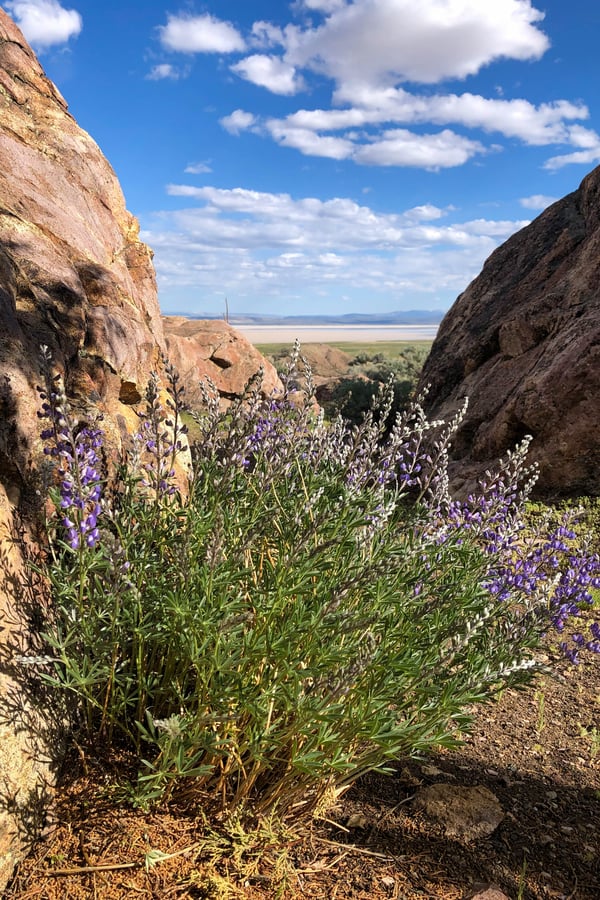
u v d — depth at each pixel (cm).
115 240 562
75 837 261
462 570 345
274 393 344
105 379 408
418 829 295
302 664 281
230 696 254
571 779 338
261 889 251
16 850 244
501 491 407
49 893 236
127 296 492
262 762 271
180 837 267
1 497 287
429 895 258
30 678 269
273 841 271
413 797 316
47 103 550
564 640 500
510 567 389
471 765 347
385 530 344
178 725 231
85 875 245
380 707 257
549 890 263
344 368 4041
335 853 277
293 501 332
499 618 357
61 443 284
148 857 246
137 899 238
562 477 844
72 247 457
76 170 535
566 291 1040
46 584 296
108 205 574
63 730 281
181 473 476
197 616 258
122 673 296
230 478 303
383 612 294
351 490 321
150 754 294
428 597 331
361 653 269
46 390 293
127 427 437
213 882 246
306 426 349
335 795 296
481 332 1255
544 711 405
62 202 484
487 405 1052
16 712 255
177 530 313
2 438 288
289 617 281
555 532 419
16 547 284
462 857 279
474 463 1006
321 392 2275
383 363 3172
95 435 302
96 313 417
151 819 273
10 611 267
